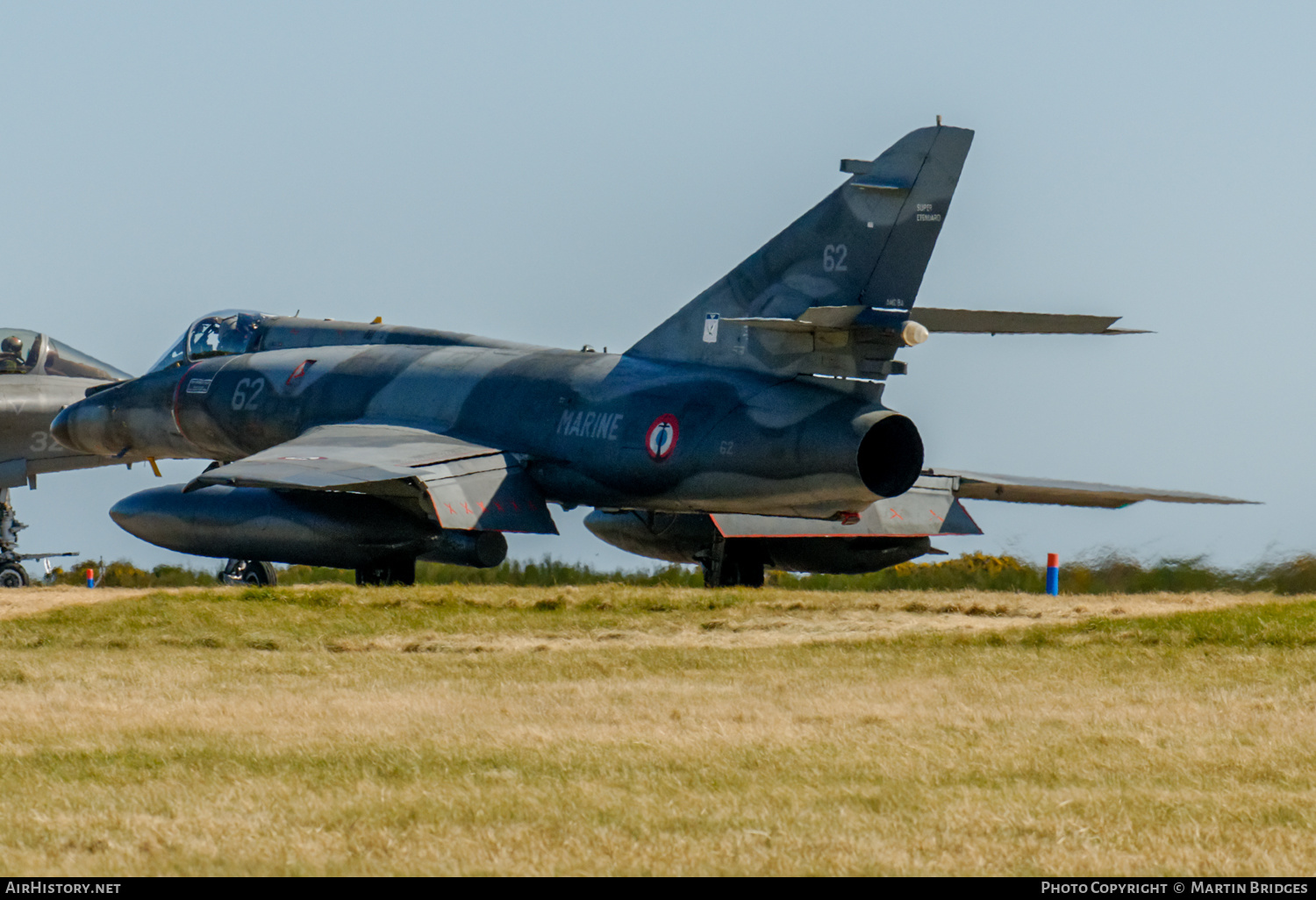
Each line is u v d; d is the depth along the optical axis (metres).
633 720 35.00
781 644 52.66
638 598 63.16
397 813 24.72
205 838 23.22
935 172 63.34
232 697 38.84
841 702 38.12
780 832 23.70
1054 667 45.34
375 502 74.62
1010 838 23.47
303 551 75.12
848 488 64.38
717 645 52.84
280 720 34.69
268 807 25.25
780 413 66.31
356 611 59.25
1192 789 27.34
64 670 44.09
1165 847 22.98
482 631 55.91
